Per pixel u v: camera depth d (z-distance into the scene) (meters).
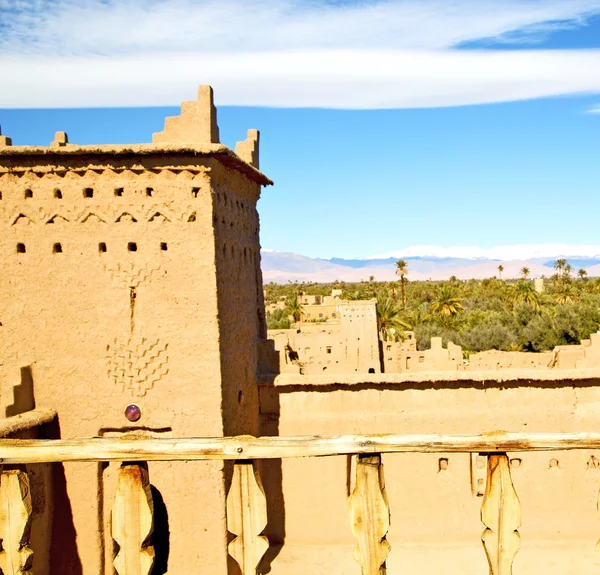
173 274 11.41
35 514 10.82
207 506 11.38
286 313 61.06
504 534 3.21
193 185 11.32
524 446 3.12
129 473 3.26
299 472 13.88
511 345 46.28
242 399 13.02
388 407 14.12
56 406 11.52
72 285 11.50
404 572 12.54
